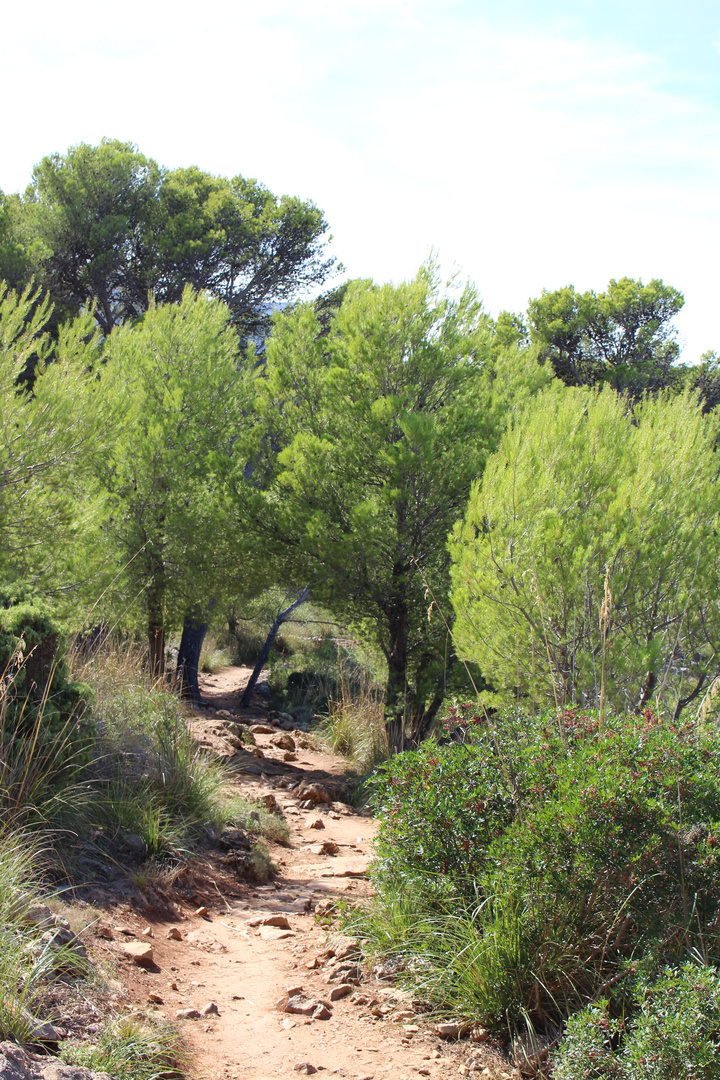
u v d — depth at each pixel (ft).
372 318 34.22
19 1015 8.71
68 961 10.66
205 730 34.81
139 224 69.62
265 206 77.61
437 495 33.19
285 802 27.66
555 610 20.49
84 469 26.99
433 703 36.52
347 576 34.32
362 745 37.27
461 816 13.46
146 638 41.14
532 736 14.39
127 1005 10.63
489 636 21.43
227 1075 9.70
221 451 41.39
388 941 13.67
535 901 11.74
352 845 23.61
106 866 15.47
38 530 25.40
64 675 17.71
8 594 18.33
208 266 71.41
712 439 25.25
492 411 34.42
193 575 38.75
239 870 18.63
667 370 82.94
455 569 22.57
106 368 40.60
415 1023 11.60
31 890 11.99
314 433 36.60
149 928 14.01
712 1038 9.11
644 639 21.07
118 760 19.38
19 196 69.82
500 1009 11.30
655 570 20.86
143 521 38.34
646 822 11.21
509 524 21.09
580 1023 9.74
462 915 13.17
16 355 24.41
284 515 34.53
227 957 14.01
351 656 62.85
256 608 55.21
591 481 21.98
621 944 11.62
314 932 15.57
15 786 14.99
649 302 84.07
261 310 77.51
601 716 13.35
